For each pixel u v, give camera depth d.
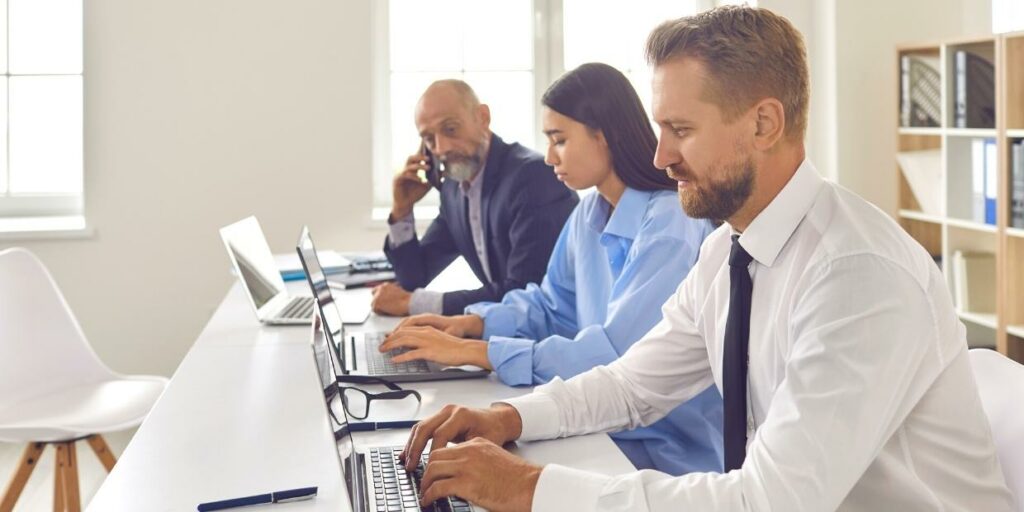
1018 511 1.46
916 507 1.37
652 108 1.46
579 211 2.51
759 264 1.51
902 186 4.74
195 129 4.74
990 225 4.08
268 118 4.78
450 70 5.07
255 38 4.74
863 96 4.86
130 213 4.73
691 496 1.29
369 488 1.48
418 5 5.02
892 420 1.30
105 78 4.66
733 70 1.39
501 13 5.07
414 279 3.48
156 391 3.12
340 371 2.14
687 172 1.45
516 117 5.12
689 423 2.05
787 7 4.95
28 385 3.07
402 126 5.07
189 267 4.78
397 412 1.92
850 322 1.29
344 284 3.47
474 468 1.40
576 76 2.23
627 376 1.81
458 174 3.20
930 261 1.38
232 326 2.76
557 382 1.80
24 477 2.87
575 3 5.09
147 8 4.67
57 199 4.88
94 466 4.02
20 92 4.80
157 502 1.39
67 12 4.80
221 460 1.57
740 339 1.53
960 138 4.30
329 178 4.84
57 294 3.20
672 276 2.05
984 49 4.23
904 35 4.84
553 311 2.58
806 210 1.45
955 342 1.37
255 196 4.80
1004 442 1.51
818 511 1.24
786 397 1.31
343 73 4.80
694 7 5.13
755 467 1.28
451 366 2.24
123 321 4.76
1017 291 3.98
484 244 3.25
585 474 1.37
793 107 1.42
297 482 1.47
